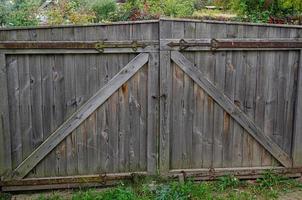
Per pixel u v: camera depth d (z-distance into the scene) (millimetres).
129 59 3910
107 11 9547
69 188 4090
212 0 11484
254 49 4008
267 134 4234
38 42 3746
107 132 4035
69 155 4035
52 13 8383
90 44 3801
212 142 4180
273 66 4105
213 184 4148
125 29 3834
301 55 4090
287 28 4012
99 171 4105
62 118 3945
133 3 9711
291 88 4176
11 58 3779
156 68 3939
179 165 4184
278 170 4297
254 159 4285
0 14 7797
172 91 4012
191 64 3975
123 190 3859
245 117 4152
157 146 4098
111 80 3920
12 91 3840
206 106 4094
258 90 4129
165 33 3881
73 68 3865
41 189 4062
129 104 3998
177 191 3867
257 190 4078
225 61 4020
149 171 4133
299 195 3998
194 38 3920
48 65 3832
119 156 4098
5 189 4004
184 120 4090
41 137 3959
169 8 9570
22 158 3977
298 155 4305
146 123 4055
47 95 3887
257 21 7273
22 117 3902
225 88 4070
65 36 3781
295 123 4230
